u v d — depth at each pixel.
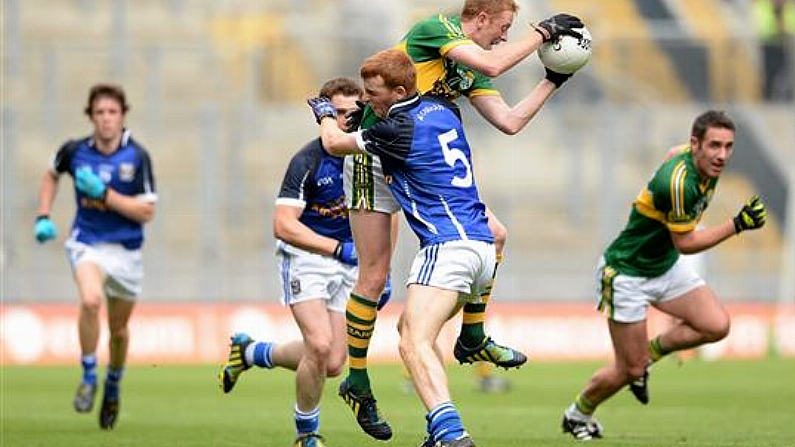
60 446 31.14
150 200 36.69
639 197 32.12
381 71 23.38
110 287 36.34
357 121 25.91
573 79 81.31
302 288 27.86
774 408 42.16
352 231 25.69
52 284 67.00
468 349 25.77
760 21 87.69
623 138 75.62
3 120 67.19
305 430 27.33
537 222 74.38
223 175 70.12
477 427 36.22
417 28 25.14
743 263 75.38
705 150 30.70
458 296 23.55
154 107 71.88
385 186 25.08
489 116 25.36
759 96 83.81
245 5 83.50
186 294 67.75
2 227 66.44
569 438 33.00
